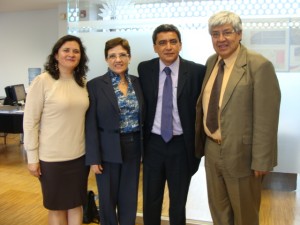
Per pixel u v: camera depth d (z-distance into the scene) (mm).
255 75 1792
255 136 1816
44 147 2080
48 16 7613
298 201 3459
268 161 1810
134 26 2875
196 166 2287
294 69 2836
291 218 3074
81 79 2180
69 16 3029
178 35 2170
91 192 2959
